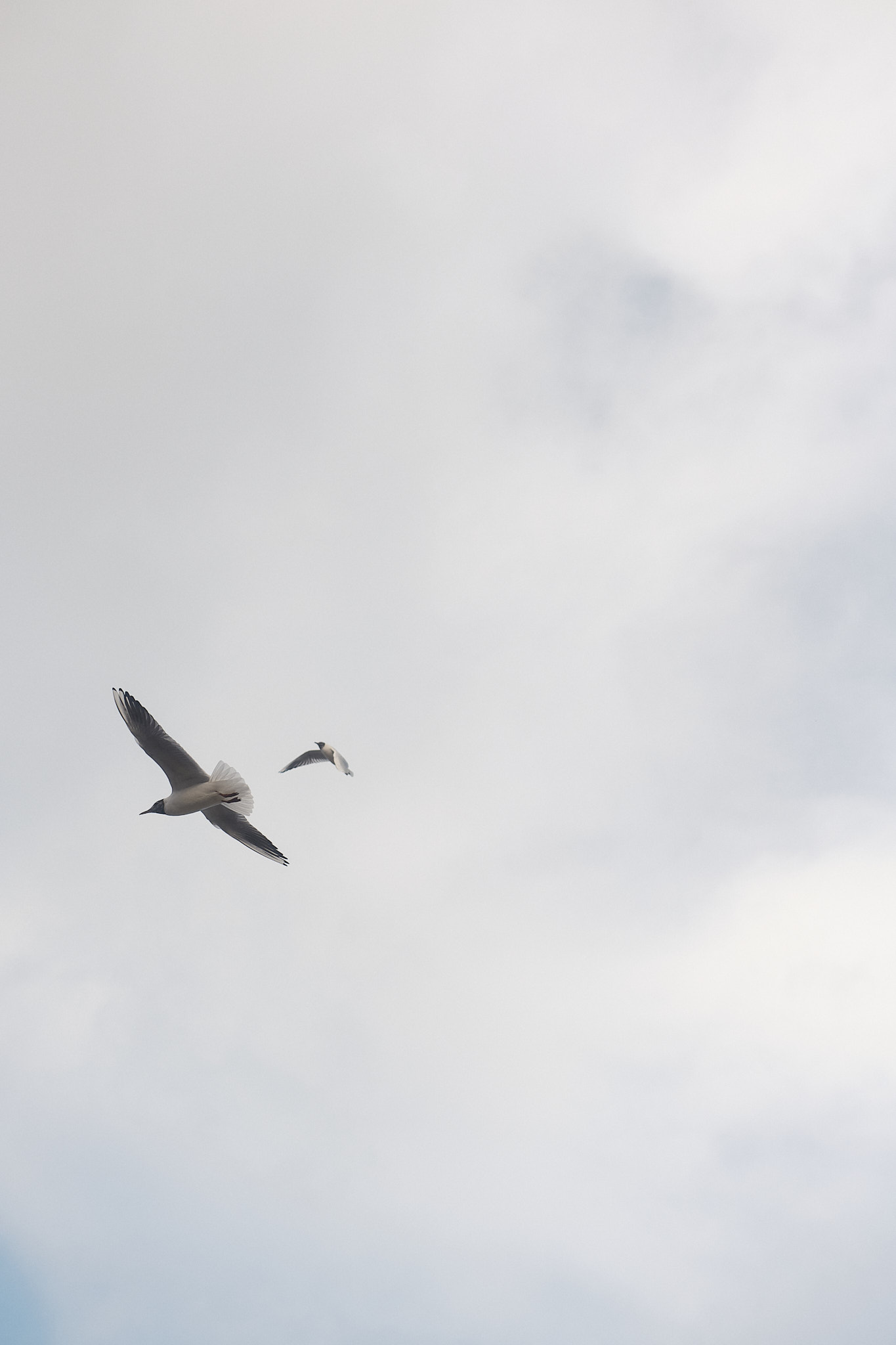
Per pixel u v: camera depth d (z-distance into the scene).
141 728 15.68
